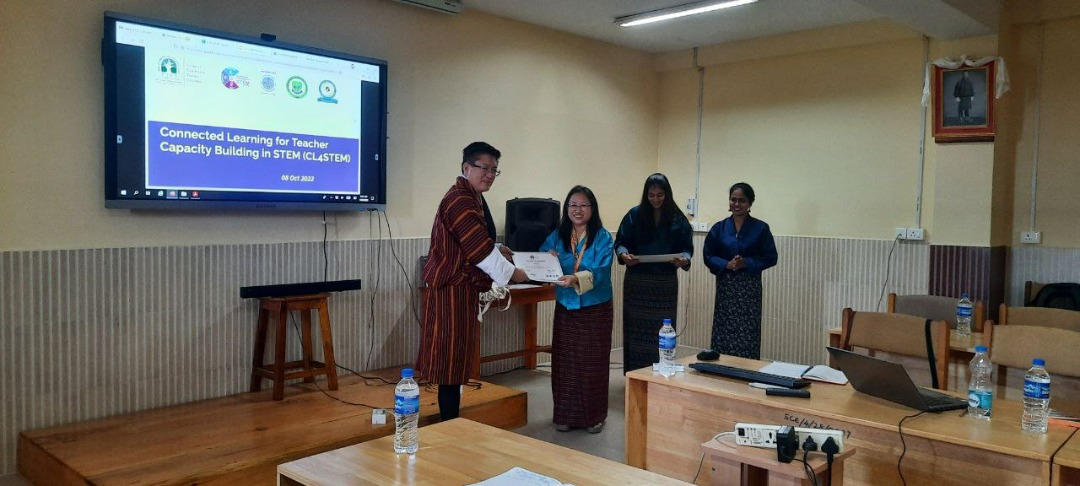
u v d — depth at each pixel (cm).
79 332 343
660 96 661
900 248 511
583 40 586
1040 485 197
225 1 384
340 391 401
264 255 405
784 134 579
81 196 344
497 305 484
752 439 208
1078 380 296
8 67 322
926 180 502
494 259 311
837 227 551
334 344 436
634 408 298
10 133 323
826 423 242
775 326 586
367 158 436
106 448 304
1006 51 468
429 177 483
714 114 624
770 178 589
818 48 547
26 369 328
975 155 468
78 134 342
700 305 636
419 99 474
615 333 638
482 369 525
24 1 325
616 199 625
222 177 378
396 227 466
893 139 518
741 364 303
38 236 332
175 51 359
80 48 341
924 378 352
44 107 332
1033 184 476
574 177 586
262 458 295
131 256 358
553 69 563
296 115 404
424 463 190
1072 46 457
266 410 364
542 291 512
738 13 508
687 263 445
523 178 544
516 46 534
